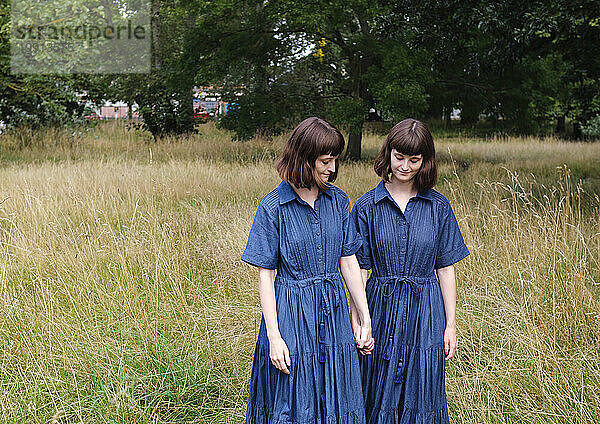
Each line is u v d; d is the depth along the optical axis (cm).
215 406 322
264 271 237
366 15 1227
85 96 1655
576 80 1091
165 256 526
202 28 1404
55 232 550
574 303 380
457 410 304
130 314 420
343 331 236
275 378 236
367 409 251
